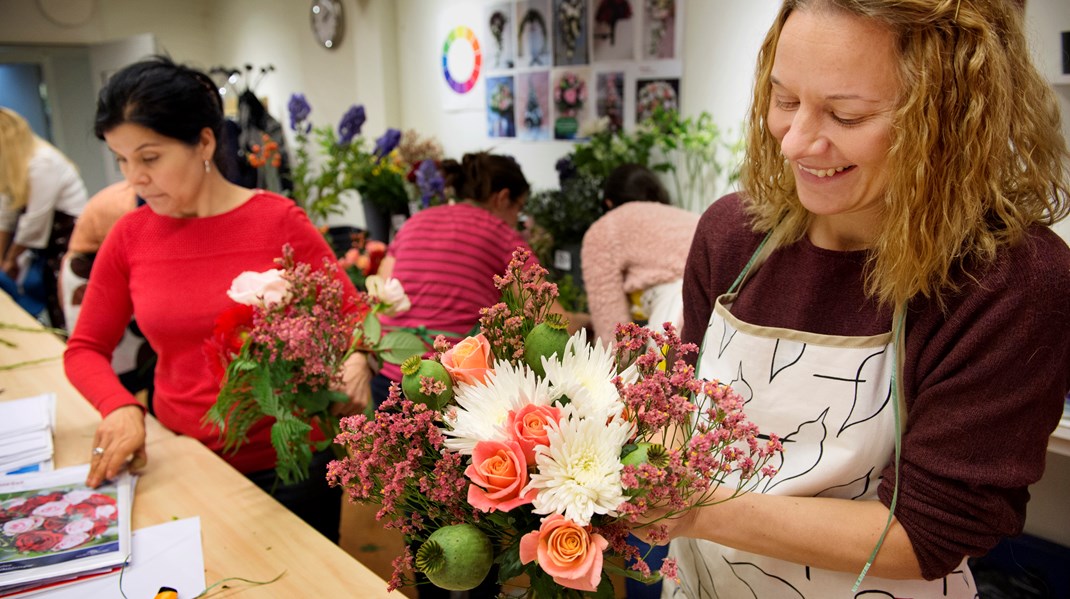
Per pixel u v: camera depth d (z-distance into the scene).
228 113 5.75
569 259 3.18
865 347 0.93
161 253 1.65
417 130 4.75
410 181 3.76
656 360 0.79
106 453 1.46
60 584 1.17
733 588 1.10
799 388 0.98
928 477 0.86
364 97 4.98
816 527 0.89
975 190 0.78
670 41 3.03
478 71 4.11
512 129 3.95
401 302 1.44
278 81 6.00
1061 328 0.79
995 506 0.83
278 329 1.22
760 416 1.01
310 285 1.30
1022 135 0.80
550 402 0.77
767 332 1.00
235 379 1.32
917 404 0.88
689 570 1.22
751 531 0.88
